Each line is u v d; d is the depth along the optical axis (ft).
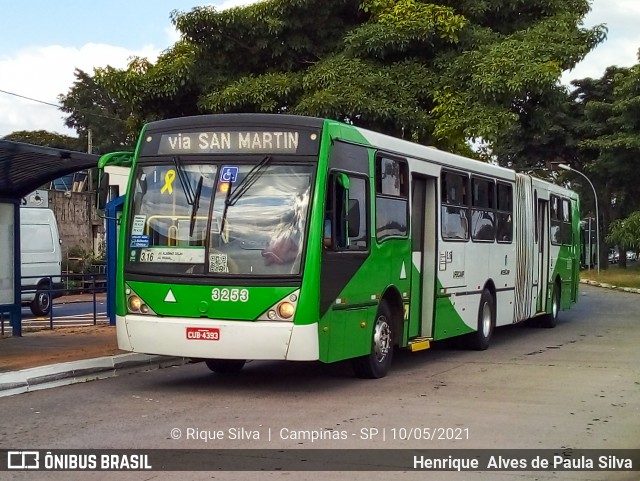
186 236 33.78
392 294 39.99
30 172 48.44
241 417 29.40
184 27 61.72
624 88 162.50
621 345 53.72
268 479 21.83
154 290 33.88
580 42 61.93
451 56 61.41
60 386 36.27
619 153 166.61
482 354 48.85
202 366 43.24
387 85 59.62
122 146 195.83
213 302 32.99
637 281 154.10
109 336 52.54
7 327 60.13
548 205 65.87
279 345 32.32
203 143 34.47
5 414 30.01
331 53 63.21
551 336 60.08
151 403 32.19
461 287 47.60
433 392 34.76
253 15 62.28
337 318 34.22
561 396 33.96
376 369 38.29
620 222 144.46
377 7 62.49
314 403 32.14
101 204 38.96
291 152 33.65
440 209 44.65
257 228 33.12
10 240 51.96
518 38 61.82
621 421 29.25
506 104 59.41
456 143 60.70
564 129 187.62
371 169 37.42
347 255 34.96
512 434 27.04
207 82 61.87
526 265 60.13
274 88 60.23
